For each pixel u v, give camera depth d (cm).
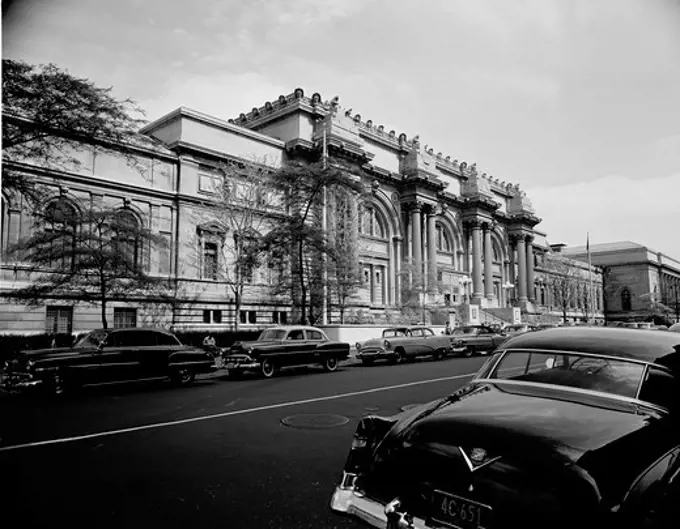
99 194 3194
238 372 1792
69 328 2989
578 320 8538
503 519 308
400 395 1283
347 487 401
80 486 579
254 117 4831
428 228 5738
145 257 3042
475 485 322
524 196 7712
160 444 775
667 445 329
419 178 5475
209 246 3756
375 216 5397
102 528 463
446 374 1816
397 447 374
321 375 1847
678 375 379
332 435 830
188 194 3619
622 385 386
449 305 5281
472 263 6556
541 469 303
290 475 616
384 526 360
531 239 7869
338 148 4400
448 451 342
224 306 3703
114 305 3177
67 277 2341
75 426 916
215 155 3775
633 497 285
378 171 5172
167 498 539
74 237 2266
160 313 3381
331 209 3472
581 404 371
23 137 1630
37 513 498
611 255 10175
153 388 1493
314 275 3259
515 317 6084
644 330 436
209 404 1170
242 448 747
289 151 4369
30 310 2828
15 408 1130
